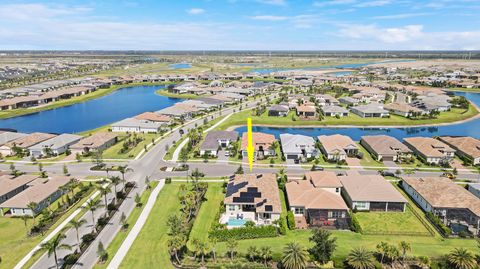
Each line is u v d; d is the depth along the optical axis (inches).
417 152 4131.4
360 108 6653.5
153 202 2910.9
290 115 6565.0
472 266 1923.0
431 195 2765.7
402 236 2397.9
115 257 2140.7
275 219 2608.3
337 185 2989.7
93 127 5999.0
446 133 5546.3
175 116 6146.7
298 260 1952.5
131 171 3641.7
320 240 2092.8
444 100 7332.7
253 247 2096.5
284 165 3826.3
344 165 3816.4
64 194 3095.5
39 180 3218.5
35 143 4431.6
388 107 6894.7
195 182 3120.1
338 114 6466.5
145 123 5423.2
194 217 2659.9
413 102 7273.6
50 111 7509.8
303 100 7628.0
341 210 2598.4
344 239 2352.4
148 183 3223.4
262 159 4035.4
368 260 1983.3
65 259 2089.1
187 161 3961.6
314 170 3636.8
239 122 6033.5
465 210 2610.7
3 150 4261.8
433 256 2133.4
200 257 2156.7
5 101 7524.6
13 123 6353.3
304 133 5570.9
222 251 2222.0
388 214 2723.9
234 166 3806.6
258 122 6018.7
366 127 5969.5
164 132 5290.4
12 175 3452.3
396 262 2080.5
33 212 2578.7
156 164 3860.7
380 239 2356.1
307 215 2657.5
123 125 5383.9
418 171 3627.0
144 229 2479.1
